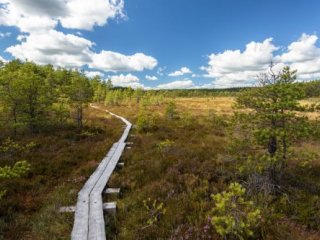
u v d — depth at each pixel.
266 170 7.72
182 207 6.52
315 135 7.15
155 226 5.65
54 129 18.27
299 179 8.43
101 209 6.51
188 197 7.27
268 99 7.72
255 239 5.12
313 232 5.41
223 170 9.27
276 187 7.55
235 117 8.05
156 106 55.84
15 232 5.59
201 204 6.58
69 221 6.04
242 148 8.32
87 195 7.44
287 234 5.20
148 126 20.81
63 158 11.37
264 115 7.38
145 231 5.54
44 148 13.01
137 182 8.92
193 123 23.20
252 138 7.94
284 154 7.40
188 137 17.12
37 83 17.14
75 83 20.23
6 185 7.92
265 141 7.58
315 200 6.82
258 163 7.59
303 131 7.05
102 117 32.16
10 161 10.34
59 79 30.22
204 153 12.18
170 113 29.19
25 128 17.45
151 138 17.14
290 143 7.41
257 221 5.43
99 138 16.89
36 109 17.48
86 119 27.70
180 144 14.49
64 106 20.58
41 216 6.21
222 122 9.77
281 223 5.64
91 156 12.23
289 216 6.29
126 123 27.22
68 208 6.61
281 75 7.41
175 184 8.32
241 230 4.82
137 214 6.45
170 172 9.34
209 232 5.27
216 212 5.93
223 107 56.09
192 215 6.17
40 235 5.52
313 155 7.39
